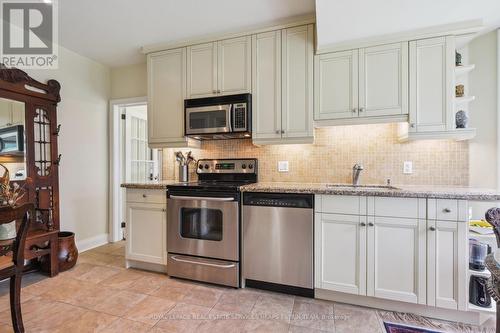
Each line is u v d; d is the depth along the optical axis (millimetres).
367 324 1679
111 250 3098
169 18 2281
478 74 2123
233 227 2119
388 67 2076
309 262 1952
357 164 2352
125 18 2285
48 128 2650
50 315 1756
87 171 3141
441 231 1678
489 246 1767
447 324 1682
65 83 2877
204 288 2154
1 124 2295
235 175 2676
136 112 3795
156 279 2320
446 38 1959
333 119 2217
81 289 2129
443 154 2203
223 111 2439
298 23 2275
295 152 2588
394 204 1766
